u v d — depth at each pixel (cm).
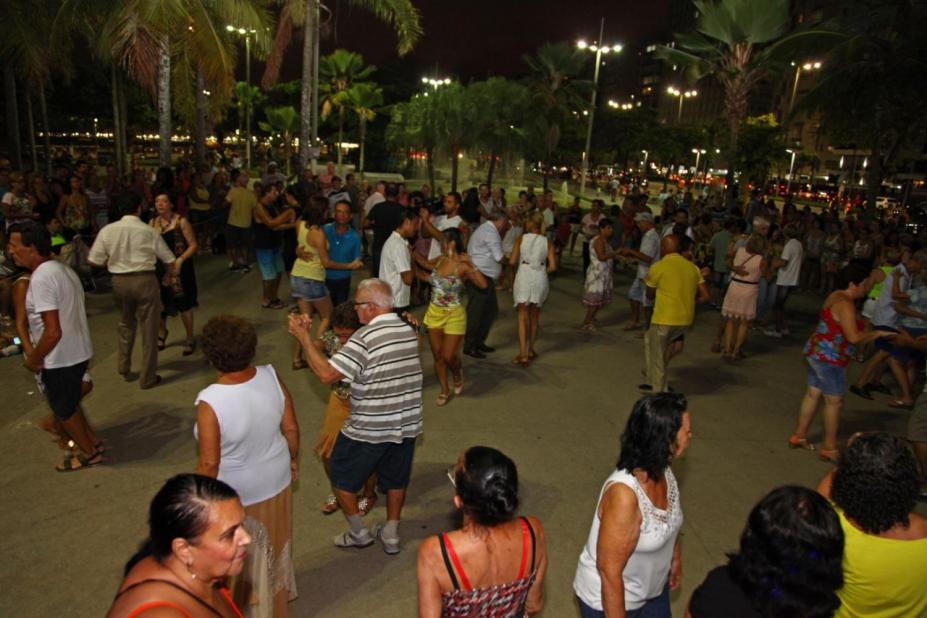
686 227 1209
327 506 491
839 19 1862
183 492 189
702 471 602
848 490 246
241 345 312
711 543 487
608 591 260
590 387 793
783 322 1107
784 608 206
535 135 3167
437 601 234
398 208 974
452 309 691
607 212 1741
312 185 1642
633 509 260
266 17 1770
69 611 375
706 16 2272
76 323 498
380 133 5259
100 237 663
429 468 569
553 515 506
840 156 6688
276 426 333
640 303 1066
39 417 623
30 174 1352
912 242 873
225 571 193
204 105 2289
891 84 1662
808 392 640
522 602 241
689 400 782
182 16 1395
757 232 929
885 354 809
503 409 710
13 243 473
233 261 1330
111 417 627
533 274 833
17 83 3117
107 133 6303
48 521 459
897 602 243
